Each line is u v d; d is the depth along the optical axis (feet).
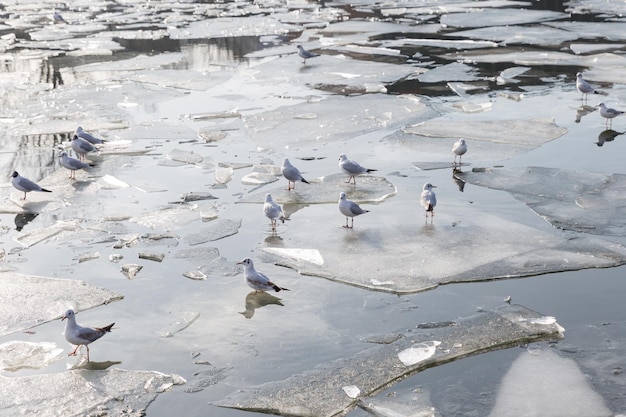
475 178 51.24
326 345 31.63
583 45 94.22
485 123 63.87
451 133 61.62
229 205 47.96
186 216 46.11
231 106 73.20
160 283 37.63
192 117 69.15
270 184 51.55
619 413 26.58
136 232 44.04
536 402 27.40
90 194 50.47
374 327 33.01
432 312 34.14
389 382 28.91
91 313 34.76
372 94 75.97
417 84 79.46
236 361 30.58
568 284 36.29
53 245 42.47
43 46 109.70
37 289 37.04
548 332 31.99
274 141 61.46
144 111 72.13
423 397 27.96
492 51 94.27
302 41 108.37
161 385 28.89
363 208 46.73
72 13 148.46
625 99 69.77
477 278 37.01
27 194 50.49
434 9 133.90
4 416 26.99
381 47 100.37
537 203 46.32
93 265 39.81
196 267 39.22
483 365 29.99
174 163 56.49
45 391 28.58
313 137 62.28
